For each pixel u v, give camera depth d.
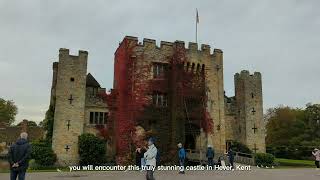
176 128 45.09
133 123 44.44
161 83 47.12
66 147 44.47
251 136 53.66
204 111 47.34
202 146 46.72
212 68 50.47
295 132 84.88
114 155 45.47
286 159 67.56
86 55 48.00
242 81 55.81
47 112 50.09
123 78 46.50
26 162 14.56
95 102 47.72
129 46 46.72
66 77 46.50
